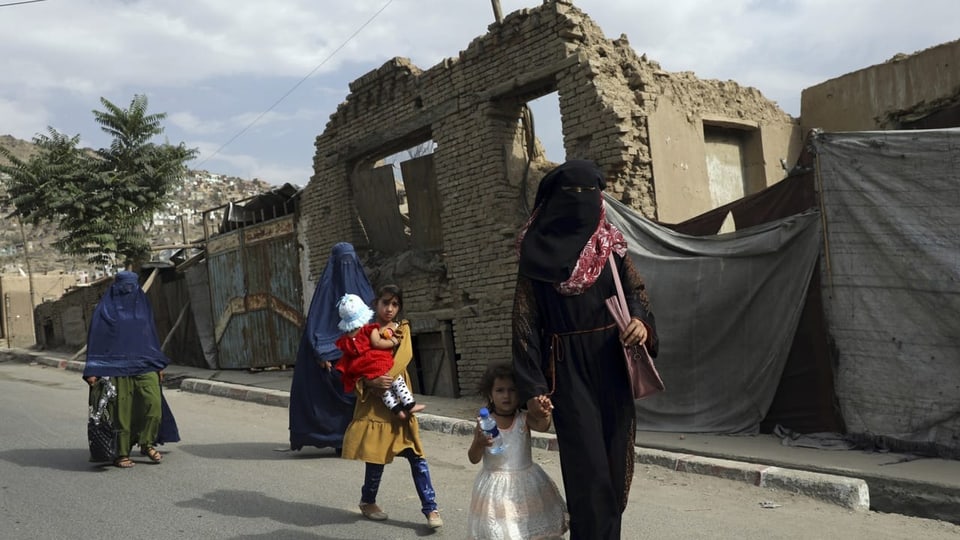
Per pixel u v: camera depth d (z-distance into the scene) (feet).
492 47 33.58
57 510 18.54
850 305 21.91
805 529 15.61
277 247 50.78
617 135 29.04
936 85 34.47
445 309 36.63
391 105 39.47
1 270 170.09
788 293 23.45
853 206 21.74
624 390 10.84
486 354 34.37
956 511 16.48
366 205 41.75
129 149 72.08
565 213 10.79
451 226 35.86
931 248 20.36
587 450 10.39
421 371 39.83
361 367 16.26
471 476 21.35
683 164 32.58
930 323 20.44
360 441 16.58
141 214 71.97
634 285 11.12
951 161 20.03
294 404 24.32
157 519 17.52
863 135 21.42
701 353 25.29
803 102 40.75
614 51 31.63
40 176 70.64
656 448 23.22
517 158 34.53
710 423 25.13
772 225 23.68
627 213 27.07
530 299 10.93
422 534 15.93
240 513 17.80
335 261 24.68
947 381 20.12
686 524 16.05
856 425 21.85
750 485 19.15
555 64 30.83
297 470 22.47
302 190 48.08
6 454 25.75
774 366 23.73
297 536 15.92
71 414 35.78
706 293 25.05
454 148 35.47
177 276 65.87
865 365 21.65
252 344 53.72
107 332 23.31
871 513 16.87
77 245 69.87
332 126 44.09
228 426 31.73
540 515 11.57
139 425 23.65
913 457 20.22
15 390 48.96
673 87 33.65
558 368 10.75
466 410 31.99
